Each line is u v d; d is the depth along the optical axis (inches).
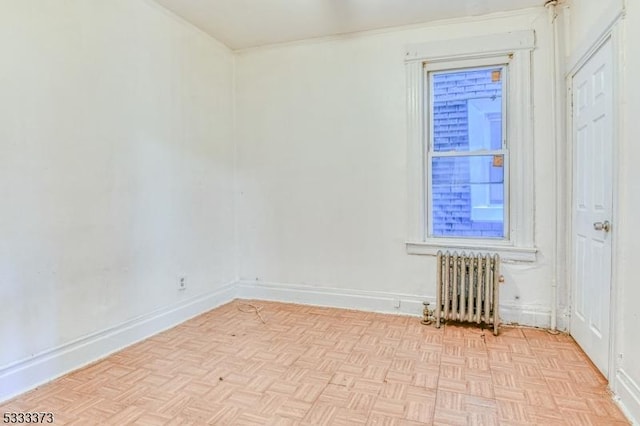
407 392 83.1
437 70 131.4
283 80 149.5
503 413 75.0
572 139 111.4
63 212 92.7
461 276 121.3
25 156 84.9
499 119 126.9
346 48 140.1
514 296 123.5
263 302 151.9
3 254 81.2
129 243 110.2
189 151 132.8
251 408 77.5
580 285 105.4
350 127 140.9
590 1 95.7
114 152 105.4
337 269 144.6
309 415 74.9
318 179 146.1
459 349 105.4
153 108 117.9
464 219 131.8
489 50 123.4
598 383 86.1
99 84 101.1
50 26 89.4
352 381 88.1
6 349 81.7
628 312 75.2
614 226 80.3
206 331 120.6
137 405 78.8
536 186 120.6
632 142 74.0
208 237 142.3
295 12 123.0
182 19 127.6
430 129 134.2
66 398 81.5
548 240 119.9
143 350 106.0
